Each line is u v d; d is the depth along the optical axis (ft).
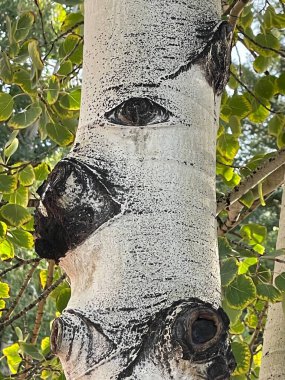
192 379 2.82
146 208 3.10
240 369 6.84
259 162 7.93
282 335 6.28
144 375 2.82
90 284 3.05
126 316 2.91
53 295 8.00
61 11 9.29
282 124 7.97
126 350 2.86
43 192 3.20
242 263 6.82
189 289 3.00
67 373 2.92
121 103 3.30
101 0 3.60
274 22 7.94
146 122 3.26
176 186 3.17
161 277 2.99
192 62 3.43
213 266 3.13
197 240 3.11
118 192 3.12
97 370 2.86
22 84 7.20
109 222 3.08
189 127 3.31
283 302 5.86
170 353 2.82
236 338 8.71
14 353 8.13
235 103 7.86
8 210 7.17
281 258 6.52
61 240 3.16
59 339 2.89
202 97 3.41
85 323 2.92
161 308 2.92
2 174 7.27
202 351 2.83
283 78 7.88
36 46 6.81
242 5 7.34
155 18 3.50
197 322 2.87
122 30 3.49
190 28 3.51
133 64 3.41
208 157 3.34
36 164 8.05
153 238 3.05
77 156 3.23
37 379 8.95
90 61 3.52
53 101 7.04
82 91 3.55
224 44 3.54
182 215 3.12
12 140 7.08
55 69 7.45
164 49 3.44
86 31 3.66
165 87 3.36
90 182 3.13
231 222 7.75
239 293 5.90
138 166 3.19
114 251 3.03
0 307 8.45
